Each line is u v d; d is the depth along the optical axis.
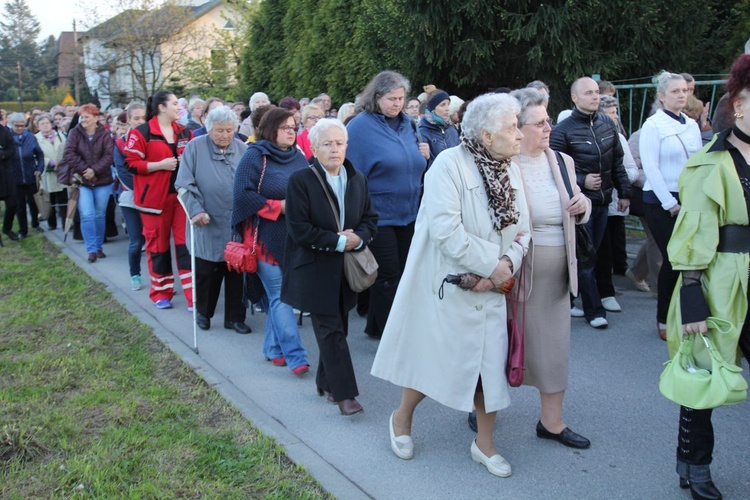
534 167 3.74
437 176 3.39
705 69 10.98
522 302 3.70
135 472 3.53
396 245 5.50
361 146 5.39
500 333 3.50
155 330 5.96
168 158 6.48
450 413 4.40
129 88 34.81
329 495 3.38
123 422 4.07
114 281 7.84
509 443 3.98
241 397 4.57
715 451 3.84
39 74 80.06
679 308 3.22
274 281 5.02
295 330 5.04
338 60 13.69
